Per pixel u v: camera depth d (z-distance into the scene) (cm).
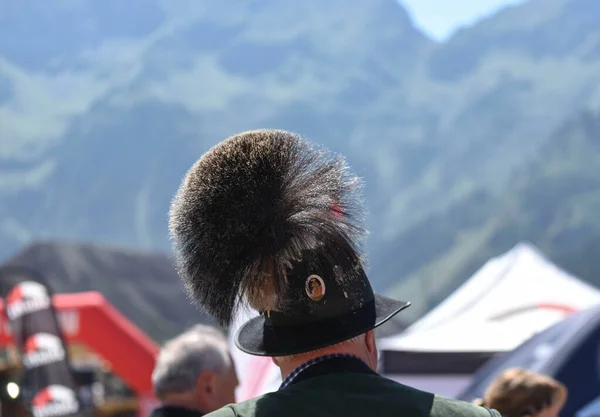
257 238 192
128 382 1368
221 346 436
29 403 898
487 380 679
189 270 202
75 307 1350
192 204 200
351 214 197
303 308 190
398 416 180
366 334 200
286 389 187
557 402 421
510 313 952
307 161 201
